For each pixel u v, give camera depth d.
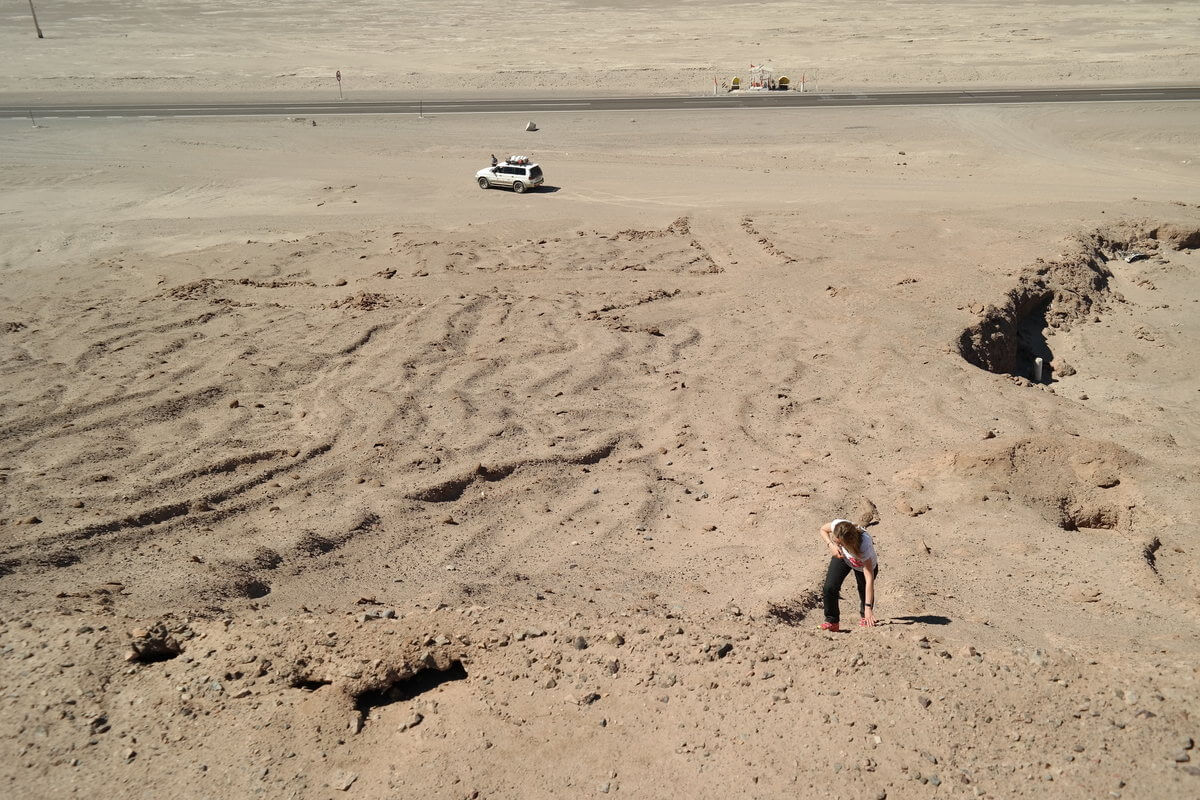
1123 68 62.72
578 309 24.19
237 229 36.31
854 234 32.16
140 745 7.55
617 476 14.86
